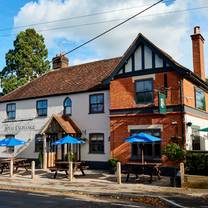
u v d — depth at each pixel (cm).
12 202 1211
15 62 4519
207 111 2550
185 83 2061
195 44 2550
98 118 2473
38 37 4738
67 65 3394
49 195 1408
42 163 2658
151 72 2122
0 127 3173
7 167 2336
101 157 2416
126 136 2173
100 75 2683
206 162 1736
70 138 2123
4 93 4388
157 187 1579
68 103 2688
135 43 2191
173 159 1800
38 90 2989
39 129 2853
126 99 2208
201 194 1377
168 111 2020
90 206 1138
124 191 1461
